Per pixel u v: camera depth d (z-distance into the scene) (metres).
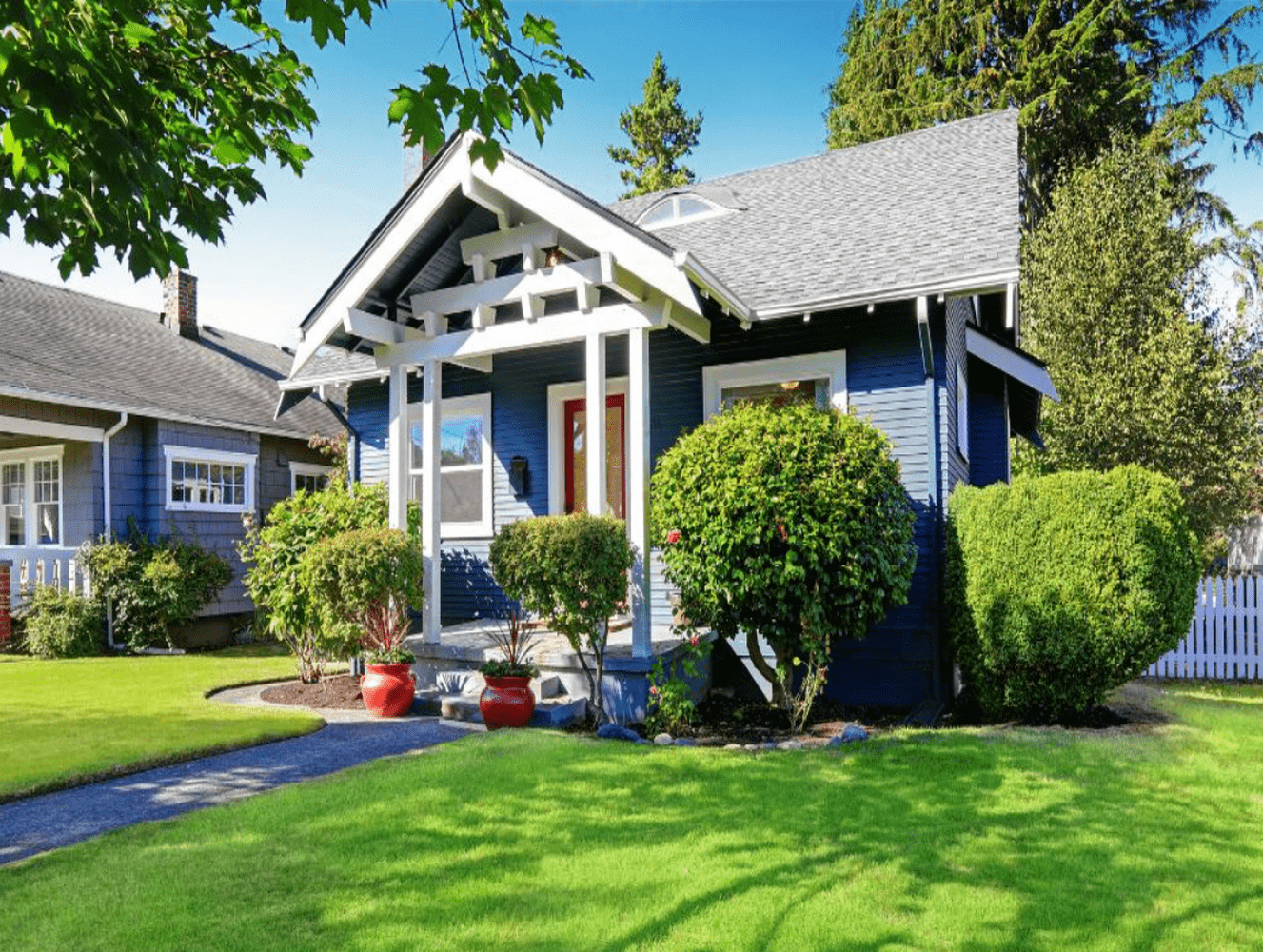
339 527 9.12
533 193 7.41
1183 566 6.66
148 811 4.68
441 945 3.01
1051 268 16.61
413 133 3.58
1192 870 3.80
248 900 3.38
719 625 6.99
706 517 6.73
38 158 3.43
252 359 19.80
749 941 3.08
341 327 8.20
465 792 4.80
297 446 17.42
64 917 3.21
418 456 10.96
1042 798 4.80
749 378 8.75
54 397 12.60
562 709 6.93
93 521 13.57
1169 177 20.95
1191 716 7.26
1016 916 3.32
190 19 3.91
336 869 3.70
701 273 6.84
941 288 7.42
